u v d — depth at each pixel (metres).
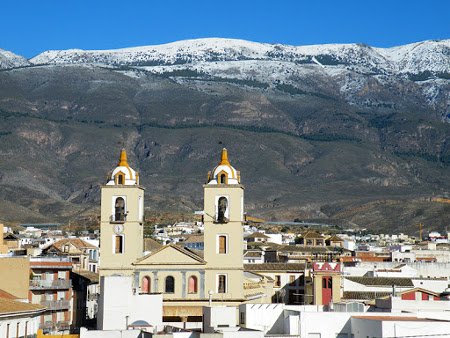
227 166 196.38
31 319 126.94
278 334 108.94
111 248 193.75
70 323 177.88
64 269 176.12
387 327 99.62
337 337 108.88
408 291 174.88
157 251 193.00
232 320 119.94
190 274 192.00
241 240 193.12
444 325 99.38
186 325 135.12
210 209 194.12
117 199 195.25
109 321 129.12
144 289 192.25
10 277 150.62
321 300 187.75
